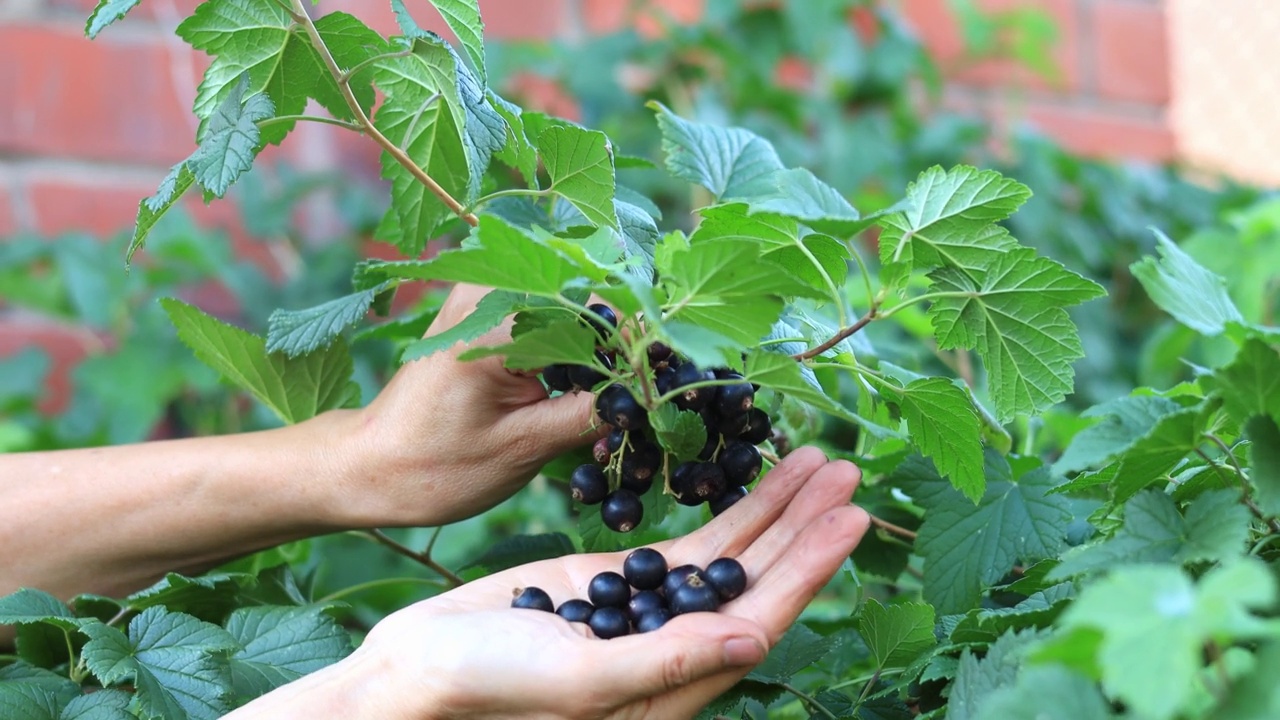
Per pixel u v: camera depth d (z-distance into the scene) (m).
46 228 1.36
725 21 1.42
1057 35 1.54
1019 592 0.67
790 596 0.60
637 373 0.59
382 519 0.73
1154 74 1.68
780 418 0.75
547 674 0.58
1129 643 0.47
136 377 1.22
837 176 1.36
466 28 0.65
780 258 0.65
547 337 0.58
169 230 1.26
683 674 0.57
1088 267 1.35
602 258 0.59
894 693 0.67
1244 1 1.79
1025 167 1.38
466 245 0.61
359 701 0.61
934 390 0.63
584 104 1.36
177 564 0.77
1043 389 0.65
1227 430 0.61
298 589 0.80
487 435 0.70
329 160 1.42
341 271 1.32
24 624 0.69
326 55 0.66
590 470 0.65
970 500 0.69
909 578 0.81
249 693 0.67
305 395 0.78
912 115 1.49
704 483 0.63
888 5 1.54
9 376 1.28
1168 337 1.12
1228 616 0.47
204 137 0.68
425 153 0.71
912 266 0.65
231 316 1.36
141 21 1.38
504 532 1.08
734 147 0.75
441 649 0.60
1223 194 1.50
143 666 0.65
